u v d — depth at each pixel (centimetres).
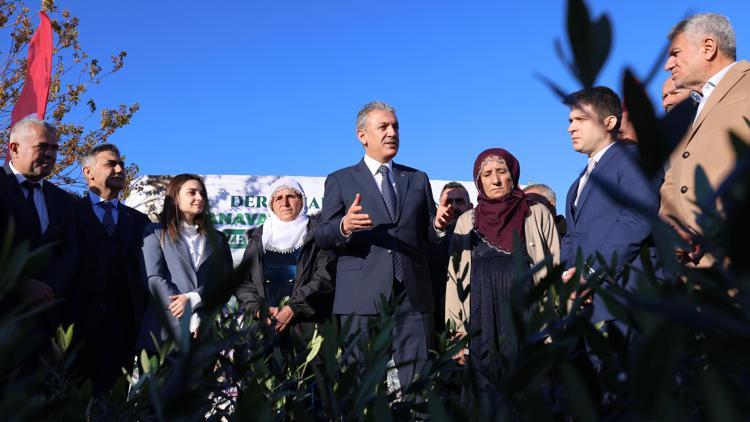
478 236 367
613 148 284
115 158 443
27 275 34
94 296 401
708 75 268
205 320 33
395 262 359
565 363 25
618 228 261
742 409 34
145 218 451
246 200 1457
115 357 406
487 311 345
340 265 372
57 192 396
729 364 38
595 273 45
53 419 55
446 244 401
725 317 21
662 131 24
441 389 64
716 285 31
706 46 268
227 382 66
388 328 60
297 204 468
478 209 379
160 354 69
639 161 25
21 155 377
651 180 25
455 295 358
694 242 32
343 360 58
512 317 35
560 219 470
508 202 366
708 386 21
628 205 26
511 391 33
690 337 40
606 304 40
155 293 33
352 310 356
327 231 364
